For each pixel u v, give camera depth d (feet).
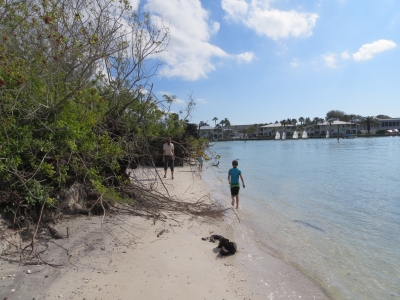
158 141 55.72
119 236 20.13
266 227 26.66
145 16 32.76
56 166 21.59
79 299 12.79
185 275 15.83
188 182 48.62
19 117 20.30
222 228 25.76
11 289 13.14
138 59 32.94
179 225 24.27
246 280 16.20
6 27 21.71
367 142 254.06
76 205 22.29
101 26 25.81
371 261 19.56
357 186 49.06
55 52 21.88
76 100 23.49
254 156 120.37
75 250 17.34
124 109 32.09
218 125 401.08
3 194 18.43
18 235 17.66
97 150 25.72
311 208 34.06
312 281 16.62
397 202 37.09
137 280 14.79
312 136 413.80
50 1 22.20
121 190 27.84
